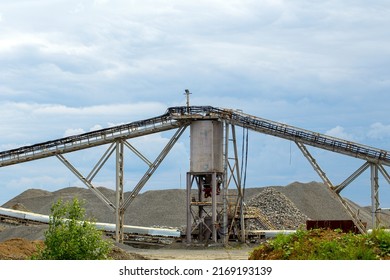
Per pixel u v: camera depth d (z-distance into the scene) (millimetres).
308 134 74875
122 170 84188
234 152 81938
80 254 35094
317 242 30531
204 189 83000
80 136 83625
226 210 81188
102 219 135250
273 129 76875
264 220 95375
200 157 80812
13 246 49094
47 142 84000
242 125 79438
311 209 127125
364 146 72125
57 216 36188
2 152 84500
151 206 135125
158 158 83312
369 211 136875
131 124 82812
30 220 96312
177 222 128750
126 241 89938
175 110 81250
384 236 29438
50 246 35344
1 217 96688
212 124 80875
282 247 31828
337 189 74062
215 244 79875
